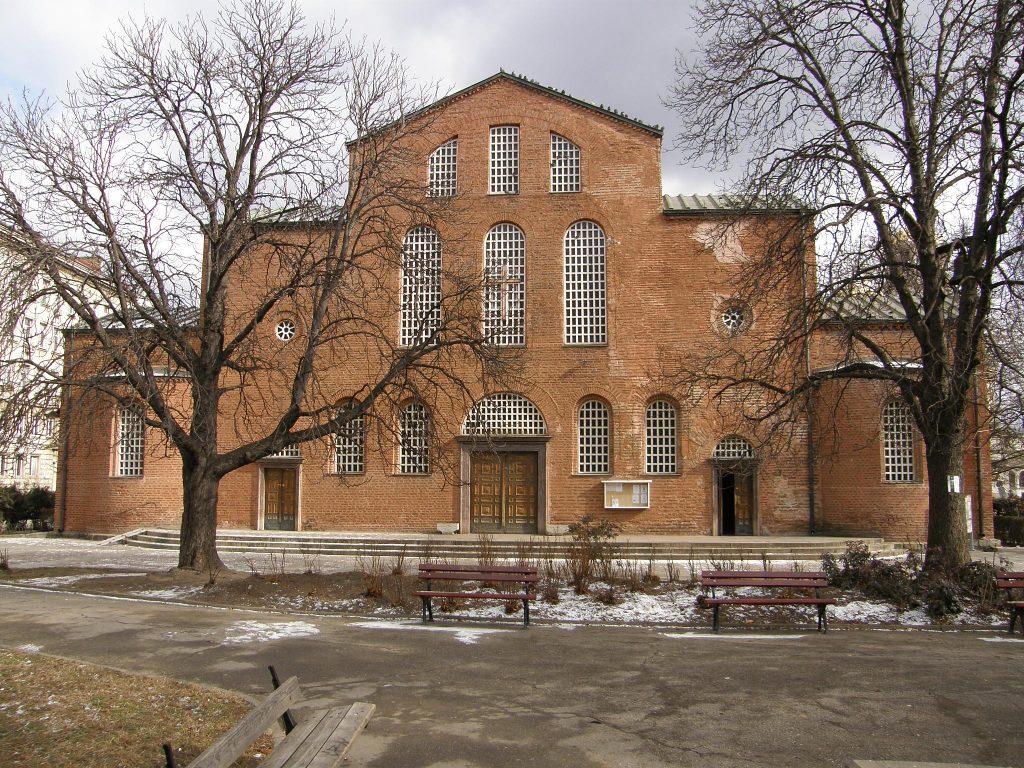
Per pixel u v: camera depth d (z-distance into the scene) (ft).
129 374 57.26
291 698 19.93
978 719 27.86
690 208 98.73
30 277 53.11
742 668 34.96
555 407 98.07
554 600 49.88
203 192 61.93
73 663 33.09
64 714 26.18
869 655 37.65
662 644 40.06
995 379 54.70
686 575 61.41
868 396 92.38
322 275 62.08
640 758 24.07
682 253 98.68
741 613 47.34
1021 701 29.99
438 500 98.63
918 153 50.70
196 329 64.80
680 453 96.27
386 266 74.95
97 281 58.80
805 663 35.96
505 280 72.28
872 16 54.49
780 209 59.00
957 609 46.91
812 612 47.52
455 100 103.86
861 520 92.07
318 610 49.08
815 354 93.61
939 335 53.78
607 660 36.42
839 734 26.27
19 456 59.21
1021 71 47.29
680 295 98.02
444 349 76.84
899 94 55.16
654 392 96.89
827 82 57.47
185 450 62.64
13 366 56.39
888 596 49.75
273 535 93.50
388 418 83.30
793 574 44.86
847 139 54.60
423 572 47.57
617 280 99.04
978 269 50.31
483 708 28.91
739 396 95.09
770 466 95.45
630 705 29.40
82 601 50.06
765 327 94.58
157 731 25.07
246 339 73.41
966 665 35.65
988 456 97.40
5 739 24.02
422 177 102.58
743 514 96.63
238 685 31.45
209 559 62.39
